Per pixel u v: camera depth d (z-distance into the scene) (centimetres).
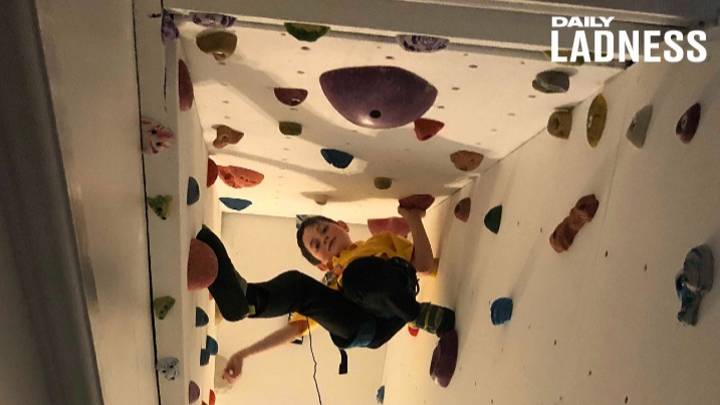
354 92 114
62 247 59
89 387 69
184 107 114
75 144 64
